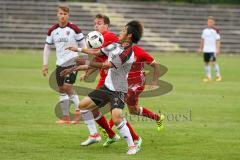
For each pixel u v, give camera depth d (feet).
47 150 81.00
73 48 81.00
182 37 352.08
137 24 78.79
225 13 376.68
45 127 99.55
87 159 75.61
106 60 81.76
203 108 127.13
